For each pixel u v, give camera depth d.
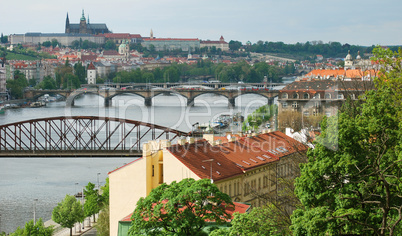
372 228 74.19
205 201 96.38
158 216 94.44
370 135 81.69
